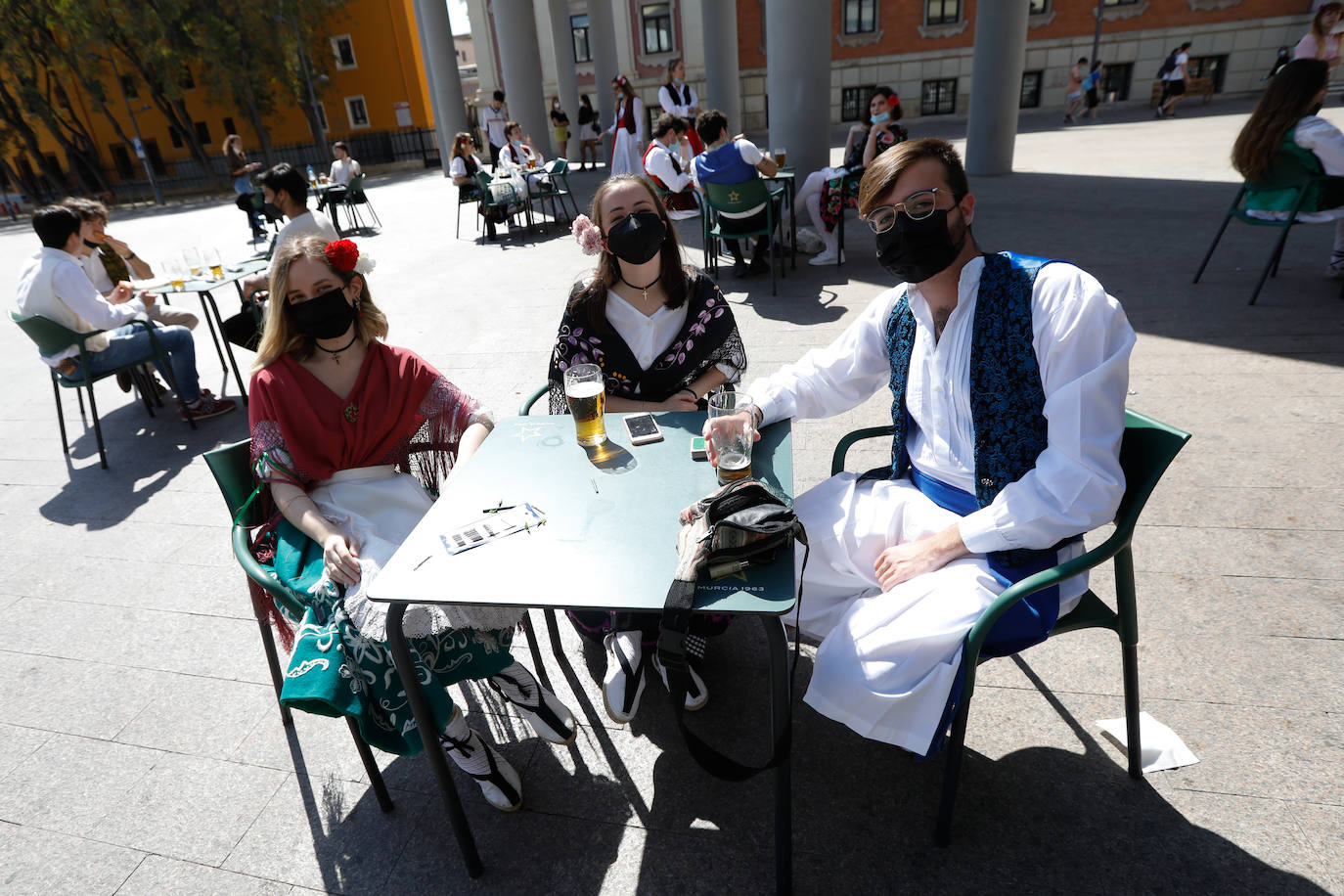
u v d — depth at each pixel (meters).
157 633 2.72
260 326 4.25
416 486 2.19
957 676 1.54
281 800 2.02
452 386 2.28
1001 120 10.34
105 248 4.84
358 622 1.74
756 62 23.25
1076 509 1.53
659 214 2.21
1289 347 4.12
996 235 6.98
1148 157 11.35
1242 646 2.21
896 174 1.62
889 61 23.06
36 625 2.80
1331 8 6.03
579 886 1.73
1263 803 1.76
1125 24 22.06
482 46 23.17
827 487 2.09
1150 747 1.92
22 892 1.80
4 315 7.98
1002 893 1.62
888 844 1.75
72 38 23.61
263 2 24.23
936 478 1.90
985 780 1.89
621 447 1.99
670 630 1.34
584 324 2.33
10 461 4.26
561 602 1.38
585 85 24.36
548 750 2.11
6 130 27.08
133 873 1.84
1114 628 1.72
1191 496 2.92
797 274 6.56
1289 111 4.43
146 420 4.71
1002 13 9.80
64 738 2.27
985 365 1.66
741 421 1.79
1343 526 2.67
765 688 2.27
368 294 2.14
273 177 4.71
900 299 1.92
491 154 14.45
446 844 1.86
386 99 29.09
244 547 1.97
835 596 1.89
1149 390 3.77
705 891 1.69
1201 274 5.30
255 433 2.05
